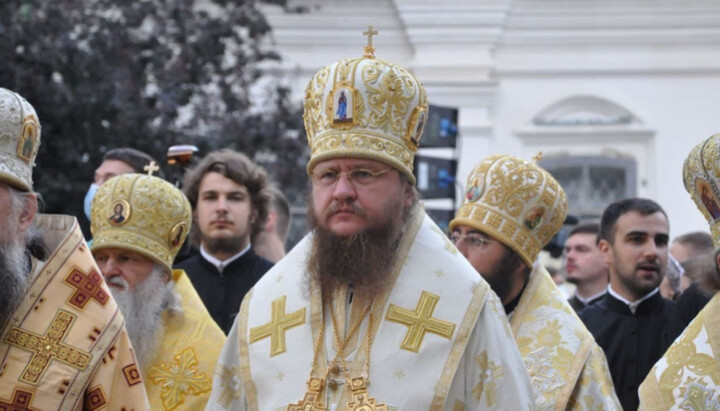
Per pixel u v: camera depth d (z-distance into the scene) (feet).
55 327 16.58
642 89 76.84
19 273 16.55
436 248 17.15
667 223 26.43
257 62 66.80
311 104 17.42
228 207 26.61
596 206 77.20
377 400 16.07
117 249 22.33
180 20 62.34
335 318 16.76
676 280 30.83
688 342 18.16
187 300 22.97
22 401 16.11
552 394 20.95
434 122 45.93
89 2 60.39
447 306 16.61
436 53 76.54
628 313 26.43
